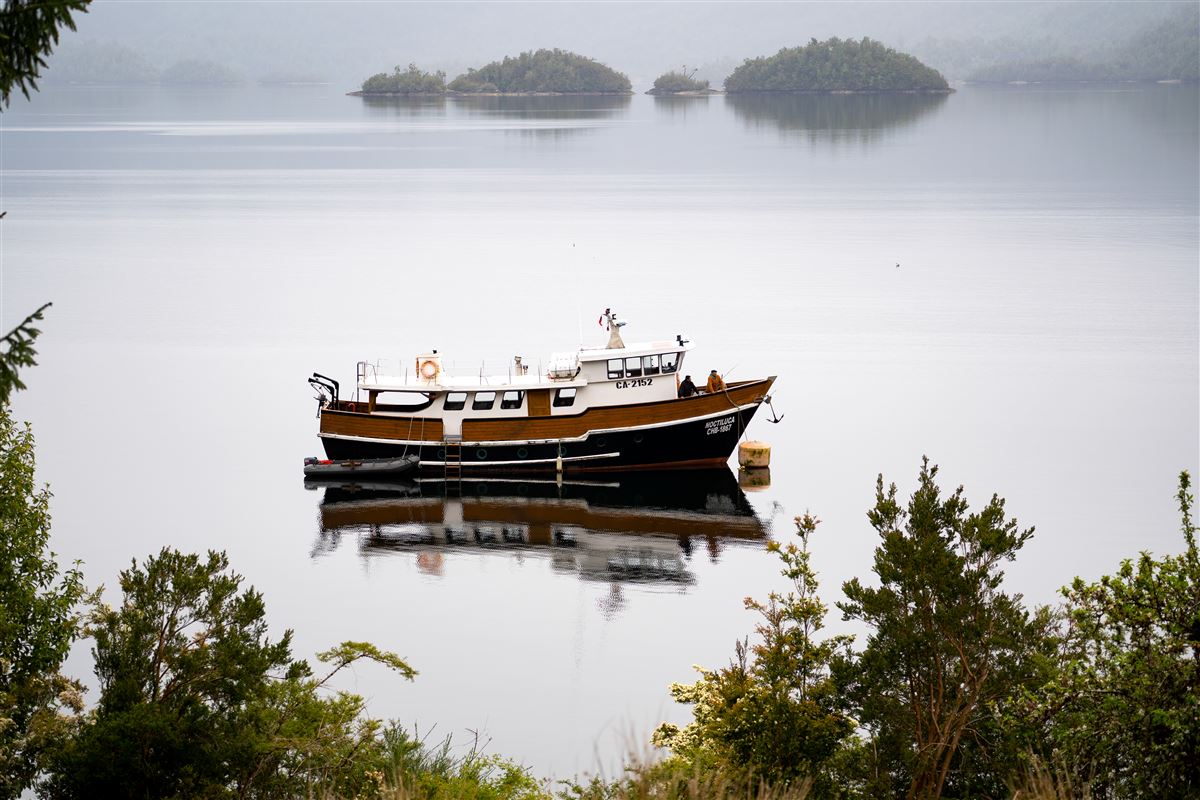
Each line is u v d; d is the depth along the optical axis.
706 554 151.12
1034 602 133.38
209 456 188.75
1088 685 64.62
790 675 76.25
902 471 180.62
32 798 87.56
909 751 72.00
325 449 181.88
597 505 169.38
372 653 84.25
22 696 74.44
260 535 157.38
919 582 73.62
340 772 74.56
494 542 156.00
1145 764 62.25
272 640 125.62
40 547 82.81
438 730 107.94
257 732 72.69
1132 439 194.38
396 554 151.38
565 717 110.88
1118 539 151.88
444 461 180.62
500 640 126.81
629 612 133.38
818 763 72.88
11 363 44.44
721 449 183.12
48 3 43.72
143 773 69.00
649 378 181.00
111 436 197.88
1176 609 64.44
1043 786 58.81
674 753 75.44
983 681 71.62
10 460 81.94
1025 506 164.12
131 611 75.62
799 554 82.00
